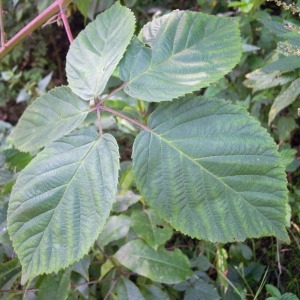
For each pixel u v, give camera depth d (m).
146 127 0.19
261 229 0.19
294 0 0.43
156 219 0.32
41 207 0.19
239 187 0.19
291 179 0.39
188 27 0.20
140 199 0.33
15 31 0.77
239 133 0.19
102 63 0.21
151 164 0.19
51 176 0.19
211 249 0.36
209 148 0.19
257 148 0.19
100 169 0.19
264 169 0.19
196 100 0.19
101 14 0.22
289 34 0.27
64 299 0.28
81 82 0.21
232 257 0.35
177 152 0.19
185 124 0.19
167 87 0.19
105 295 0.32
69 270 0.29
